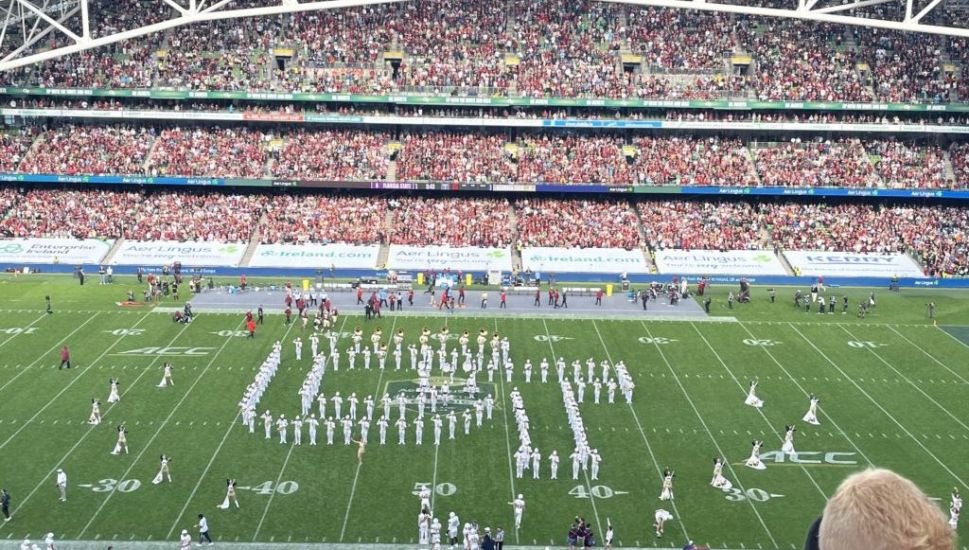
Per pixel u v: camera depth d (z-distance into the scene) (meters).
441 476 43.28
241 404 48.47
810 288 79.19
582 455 43.31
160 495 40.88
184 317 66.06
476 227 85.56
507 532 38.34
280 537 37.56
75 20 93.75
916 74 91.62
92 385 53.66
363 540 37.50
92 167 86.81
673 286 74.31
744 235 85.56
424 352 56.94
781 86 90.19
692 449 46.62
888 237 85.75
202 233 84.31
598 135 91.31
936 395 54.91
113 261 81.00
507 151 89.31
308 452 45.59
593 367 55.66
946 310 73.31
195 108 89.62
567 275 80.06
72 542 36.78
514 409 49.53
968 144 91.19
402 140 90.44
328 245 83.56
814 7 97.94
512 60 91.38
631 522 39.28
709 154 89.75
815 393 54.72
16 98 89.75
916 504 4.58
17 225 84.31
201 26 93.38
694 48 93.50
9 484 41.59
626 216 87.38
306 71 90.00
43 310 68.44
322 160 88.12
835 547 4.62
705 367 58.97
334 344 57.62
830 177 87.94
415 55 91.62
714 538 38.03
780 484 42.97
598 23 95.12
